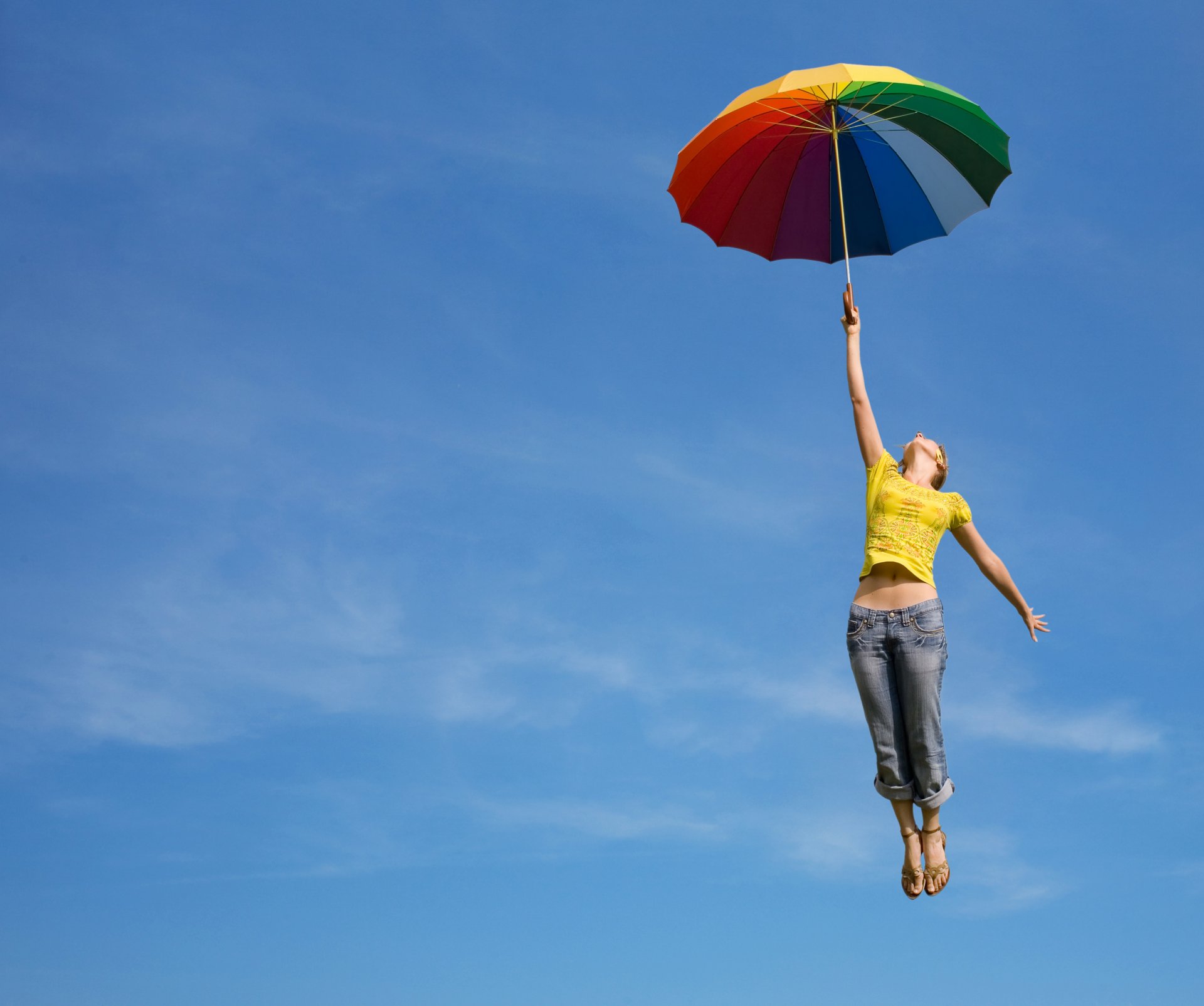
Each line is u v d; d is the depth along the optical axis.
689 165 9.91
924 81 9.23
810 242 10.55
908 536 8.88
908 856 8.75
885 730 8.78
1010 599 9.09
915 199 10.22
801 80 9.04
